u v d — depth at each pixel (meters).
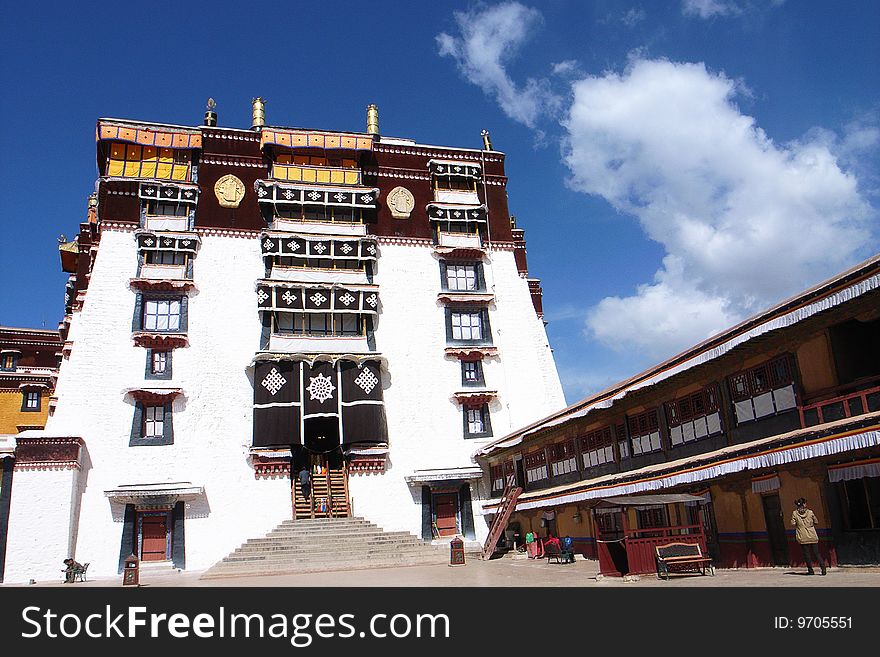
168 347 33.16
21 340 47.94
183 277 34.38
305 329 35.16
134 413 31.81
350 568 27.69
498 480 33.72
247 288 35.16
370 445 33.72
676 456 20.20
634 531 16.16
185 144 36.44
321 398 33.44
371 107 41.22
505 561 26.77
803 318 14.64
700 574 15.73
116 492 29.77
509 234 40.22
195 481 31.45
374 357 34.53
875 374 14.90
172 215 35.56
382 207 38.59
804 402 15.73
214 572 26.95
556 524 28.17
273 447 32.44
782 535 16.61
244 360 33.94
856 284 13.48
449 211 38.94
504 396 36.66
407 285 37.41
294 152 37.88
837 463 14.93
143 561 30.03
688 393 19.77
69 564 26.80
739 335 16.33
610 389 21.95
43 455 29.36
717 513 18.83
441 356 36.56
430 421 35.25
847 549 14.65
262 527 31.48
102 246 34.09
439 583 18.09
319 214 37.44
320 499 32.59
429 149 40.38
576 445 26.14
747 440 17.36
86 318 32.66
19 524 28.36
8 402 45.06
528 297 39.38
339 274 36.41
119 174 35.50
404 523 33.19
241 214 36.34
